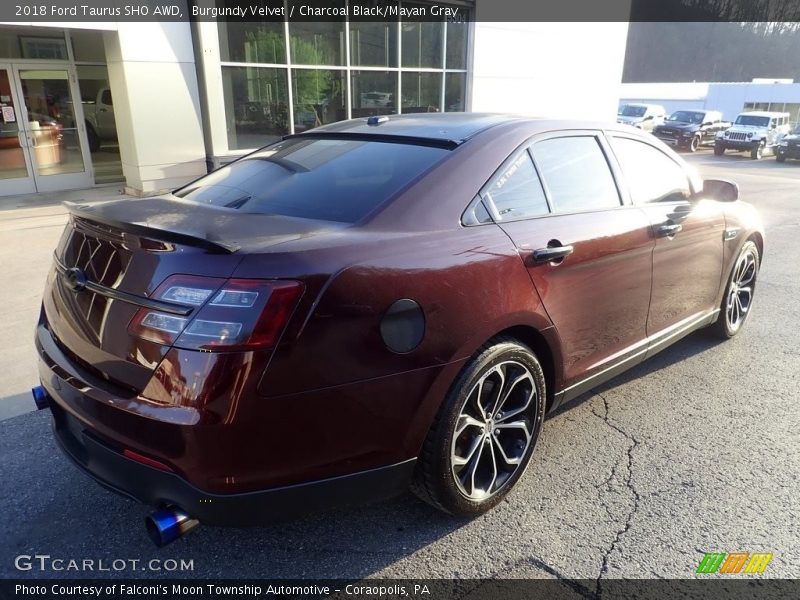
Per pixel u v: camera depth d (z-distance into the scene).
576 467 3.04
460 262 2.36
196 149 10.03
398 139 2.89
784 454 3.18
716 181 4.02
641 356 3.53
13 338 4.52
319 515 2.67
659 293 3.52
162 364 1.92
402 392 2.19
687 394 3.84
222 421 1.87
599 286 3.01
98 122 11.18
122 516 2.64
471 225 2.52
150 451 1.96
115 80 9.37
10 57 10.01
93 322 2.14
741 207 4.46
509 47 13.98
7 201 9.80
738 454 3.17
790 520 2.66
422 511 2.71
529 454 2.82
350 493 2.20
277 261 1.96
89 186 11.21
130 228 2.05
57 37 10.38
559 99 15.50
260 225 2.25
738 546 2.50
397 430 2.22
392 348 2.14
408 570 2.36
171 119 9.64
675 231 3.49
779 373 4.16
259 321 1.88
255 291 1.90
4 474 2.91
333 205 2.49
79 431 2.26
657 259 3.41
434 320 2.25
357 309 2.05
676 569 2.37
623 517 2.67
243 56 10.27
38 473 2.93
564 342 2.87
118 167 11.59
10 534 2.52
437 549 2.47
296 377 1.95
